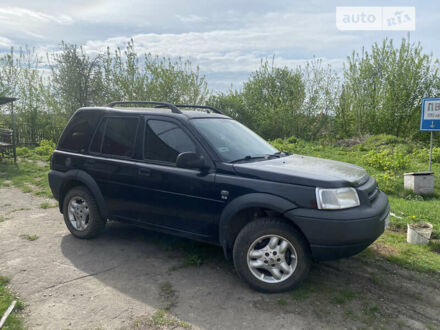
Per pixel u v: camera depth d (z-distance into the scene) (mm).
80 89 16297
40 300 3303
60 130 18312
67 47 16094
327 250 3264
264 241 3578
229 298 3398
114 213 4562
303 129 23781
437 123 8148
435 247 4801
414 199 7473
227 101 26891
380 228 3426
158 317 3061
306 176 3393
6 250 4500
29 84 19922
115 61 18219
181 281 3729
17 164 11867
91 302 3285
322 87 22953
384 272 4027
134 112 4531
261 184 3480
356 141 20391
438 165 11773
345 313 3176
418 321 3090
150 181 4141
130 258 4297
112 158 4531
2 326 2840
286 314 3137
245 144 4371
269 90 27922
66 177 4898
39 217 5996
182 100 20188
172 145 4117
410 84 21062
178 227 4043
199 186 3799
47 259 4234
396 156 11781
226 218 3605
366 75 22109
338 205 3256
